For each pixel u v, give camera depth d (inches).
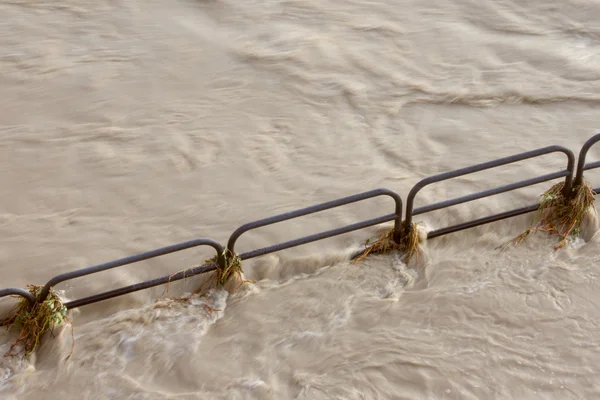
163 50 472.1
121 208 359.3
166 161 387.9
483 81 450.6
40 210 358.6
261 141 401.7
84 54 467.5
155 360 278.2
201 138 403.9
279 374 272.7
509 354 278.2
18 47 470.3
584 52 479.8
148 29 489.7
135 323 290.4
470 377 271.1
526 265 311.6
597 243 320.8
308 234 338.0
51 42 476.1
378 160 388.8
